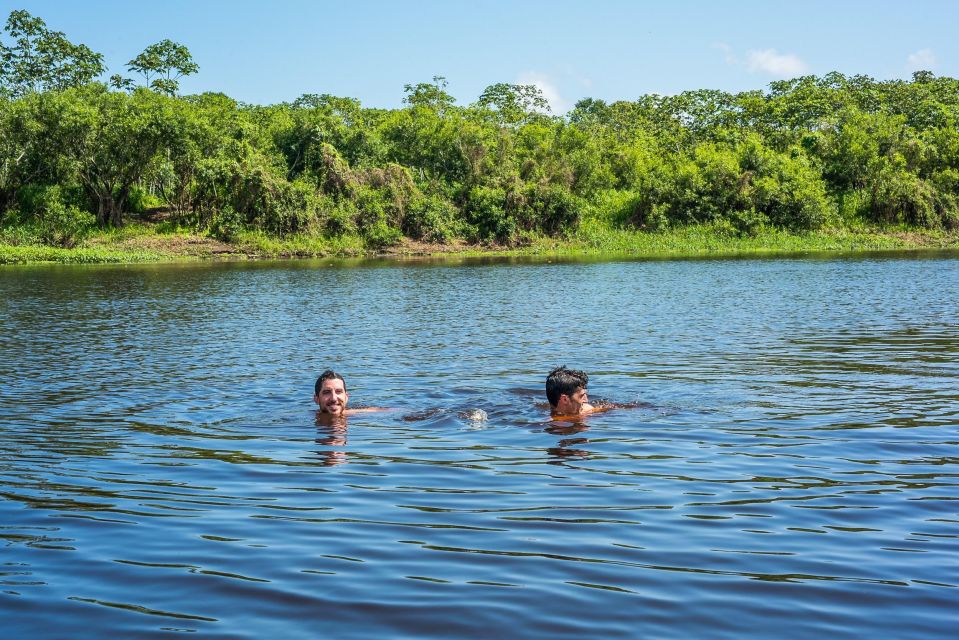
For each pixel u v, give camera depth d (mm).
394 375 13484
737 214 73500
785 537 5781
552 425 9539
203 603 4777
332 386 10156
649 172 79562
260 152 69875
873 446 8391
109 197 65875
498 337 18266
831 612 4586
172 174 67938
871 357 14695
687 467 7684
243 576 5172
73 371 13992
